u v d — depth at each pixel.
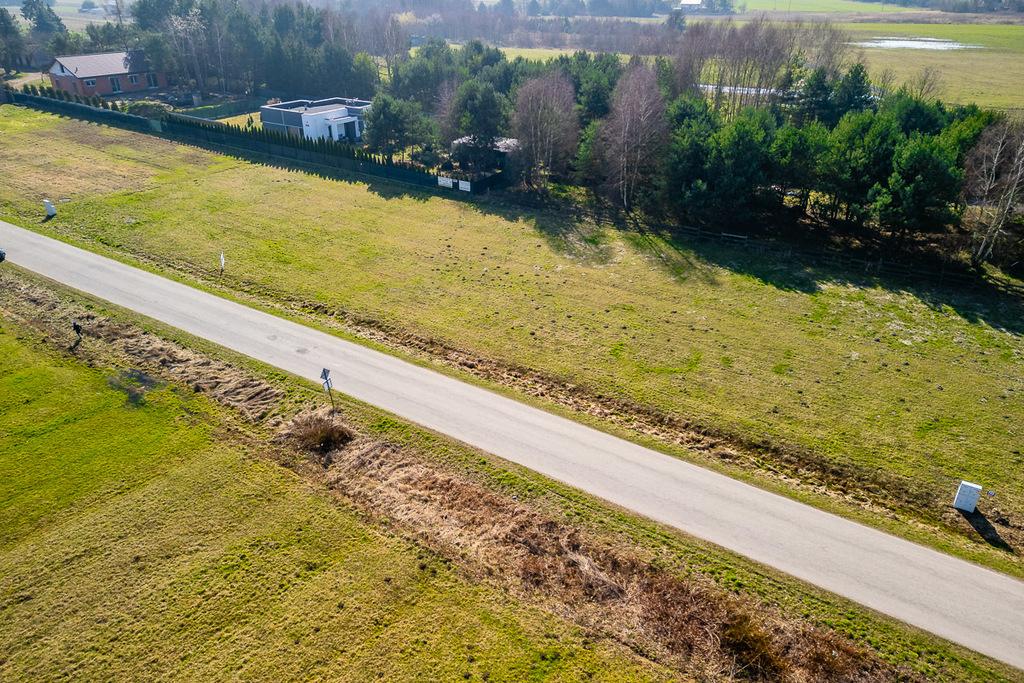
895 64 115.75
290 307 39.00
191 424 28.98
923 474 26.94
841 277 43.31
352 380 32.25
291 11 106.00
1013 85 95.50
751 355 34.88
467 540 23.62
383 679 18.97
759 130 47.50
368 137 68.69
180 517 24.20
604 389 32.19
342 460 27.16
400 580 22.02
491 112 60.66
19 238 46.41
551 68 74.00
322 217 52.47
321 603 21.16
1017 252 42.81
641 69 64.56
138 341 34.84
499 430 29.14
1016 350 35.16
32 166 61.88
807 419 30.08
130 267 42.88
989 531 24.52
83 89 92.25
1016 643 20.20
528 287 42.03
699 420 30.08
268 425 29.11
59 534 23.42
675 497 25.67
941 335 36.66
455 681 18.95
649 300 40.62
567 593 21.81
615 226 51.81
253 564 22.41
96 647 19.78
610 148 54.94
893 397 31.52
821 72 64.88
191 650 19.70
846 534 24.14
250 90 101.12
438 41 100.12
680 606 21.28
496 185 60.16
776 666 19.50
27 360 33.06
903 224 42.38
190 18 97.56
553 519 24.50
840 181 45.91
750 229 50.38
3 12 108.25
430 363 33.91
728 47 80.94
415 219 52.84
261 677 18.97
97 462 26.70
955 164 43.75
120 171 61.81
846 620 20.88
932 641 20.23
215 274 42.31
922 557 23.25
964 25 180.50
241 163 65.88
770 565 22.77
